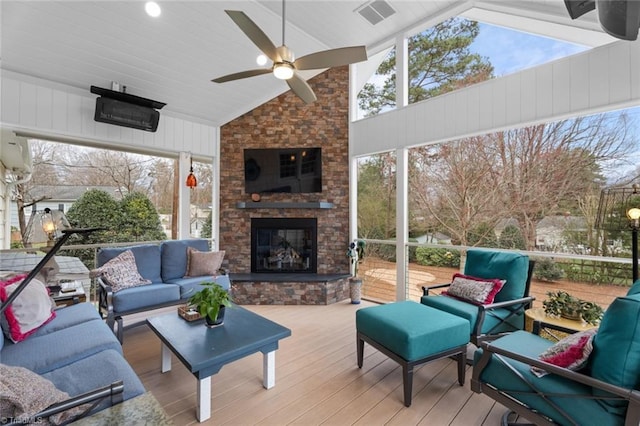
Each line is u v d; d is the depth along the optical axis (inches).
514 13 132.3
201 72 159.8
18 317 80.2
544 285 147.3
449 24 176.7
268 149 194.5
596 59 109.6
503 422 73.4
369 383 92.0
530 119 124.5
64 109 144.8
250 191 193.9
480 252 122.8
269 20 142.8
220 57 153.2
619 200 120.4
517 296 106.9
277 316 152.9
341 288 181.3
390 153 187.9
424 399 84.3
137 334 129.7
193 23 132.3
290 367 101.4
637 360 51.5
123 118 148.5
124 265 136.3
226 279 158.4
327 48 172.4
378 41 176.2
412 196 200.2
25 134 138.1
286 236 197.0
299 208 191.6
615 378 52.0
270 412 78.5
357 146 189.8
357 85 197.5
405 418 76.4
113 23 123.5
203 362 73.0
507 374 66.1
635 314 52.2
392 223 186.7
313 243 191.5
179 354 76.9
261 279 173.0
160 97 168.2
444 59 178.2
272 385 89.7
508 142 168.9
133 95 154.4
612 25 52.3
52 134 144.0
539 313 101.5
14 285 86.6
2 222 149.0
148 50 139.6
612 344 53.2
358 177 200.1
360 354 100.5
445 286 124.9
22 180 155.9
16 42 121.0
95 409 51.6
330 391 87.8
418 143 161.8
